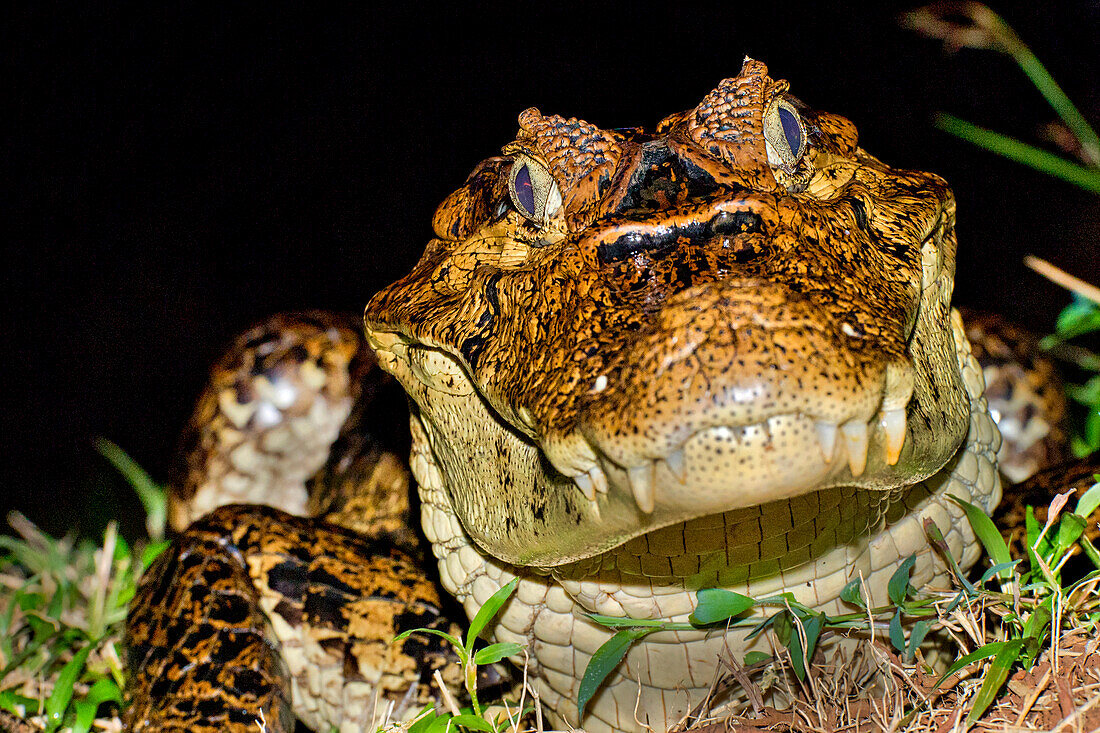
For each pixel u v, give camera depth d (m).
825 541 2.63
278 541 3.64
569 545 2.40
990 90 9.59
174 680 3.29
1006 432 4.96
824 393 1.91
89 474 8.96
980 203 8.95
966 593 2.69
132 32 13.33
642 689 2.96
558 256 2.37
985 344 5.04
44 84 13.13
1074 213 8.59
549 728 3.27
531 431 2.35
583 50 11.21
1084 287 4.11
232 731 3.15
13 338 10.88
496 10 11.70
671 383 1.94
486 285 2.67
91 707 3.41
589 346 2.18
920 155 9.72
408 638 3.51
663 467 2.00
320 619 3.52
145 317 11.19
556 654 3.04
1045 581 2.76
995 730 2.36
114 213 12.30
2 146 12.69
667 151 2.45
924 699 2.52
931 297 2.77
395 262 11.48
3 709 3.63
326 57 12.56
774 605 2.72
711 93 2.61
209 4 13.10
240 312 11.23
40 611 4.46
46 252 11.92
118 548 4.59
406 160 11.93
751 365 1.91
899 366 2.03
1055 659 2.41
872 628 2.61
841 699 2.65
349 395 5.40
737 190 2.37
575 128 2.62
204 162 12.66
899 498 2.72
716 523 2.49
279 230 11.86
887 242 2.54
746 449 1.92
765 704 2.79
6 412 9.84
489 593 3.10
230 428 5.39
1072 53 9.10
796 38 10.42
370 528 4.24
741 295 2.01
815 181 2.95
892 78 10.04
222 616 3.43
